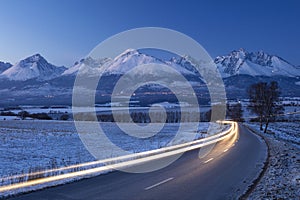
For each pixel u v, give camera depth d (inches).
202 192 390.6
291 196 361.7
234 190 402.3
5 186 416.8
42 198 352.2
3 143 1114.1
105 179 477.7
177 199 354.9
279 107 2484.0
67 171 548.7
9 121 3095.5
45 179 470.3
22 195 366.3
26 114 4116.6
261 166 622.2
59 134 1626.5
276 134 2124.8
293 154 834.8
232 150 967.6
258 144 1202.6
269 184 434.9
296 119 4281.5
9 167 603.5
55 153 858.8
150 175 517.7
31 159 728.3
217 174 529.0
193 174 528.4
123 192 387.2
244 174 527.2
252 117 4645.7
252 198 357.4
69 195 368.8
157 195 372.8
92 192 385.7
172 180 472.1
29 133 1644.9
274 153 869.2
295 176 491.2
